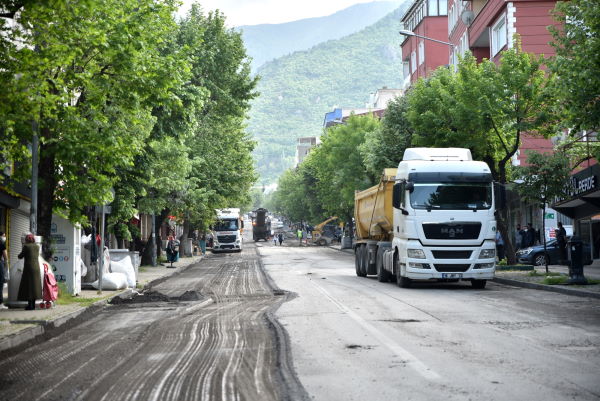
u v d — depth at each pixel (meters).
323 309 17.06
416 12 76.44
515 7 39.25
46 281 18.17
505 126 31.25
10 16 13.48
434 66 71.81
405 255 23.81
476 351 10.24
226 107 50.50
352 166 64.81
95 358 10.65
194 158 44.69
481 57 50.34
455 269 23.44
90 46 18.16
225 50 49.81
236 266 47.12
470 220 23.42
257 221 129.88
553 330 12.55
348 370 8.94
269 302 20.11
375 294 21.59
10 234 26.38
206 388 8.04
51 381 8.86
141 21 18.84
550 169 27.23
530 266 31.45
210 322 15.17
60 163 20.16
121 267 26.91
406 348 10.62
